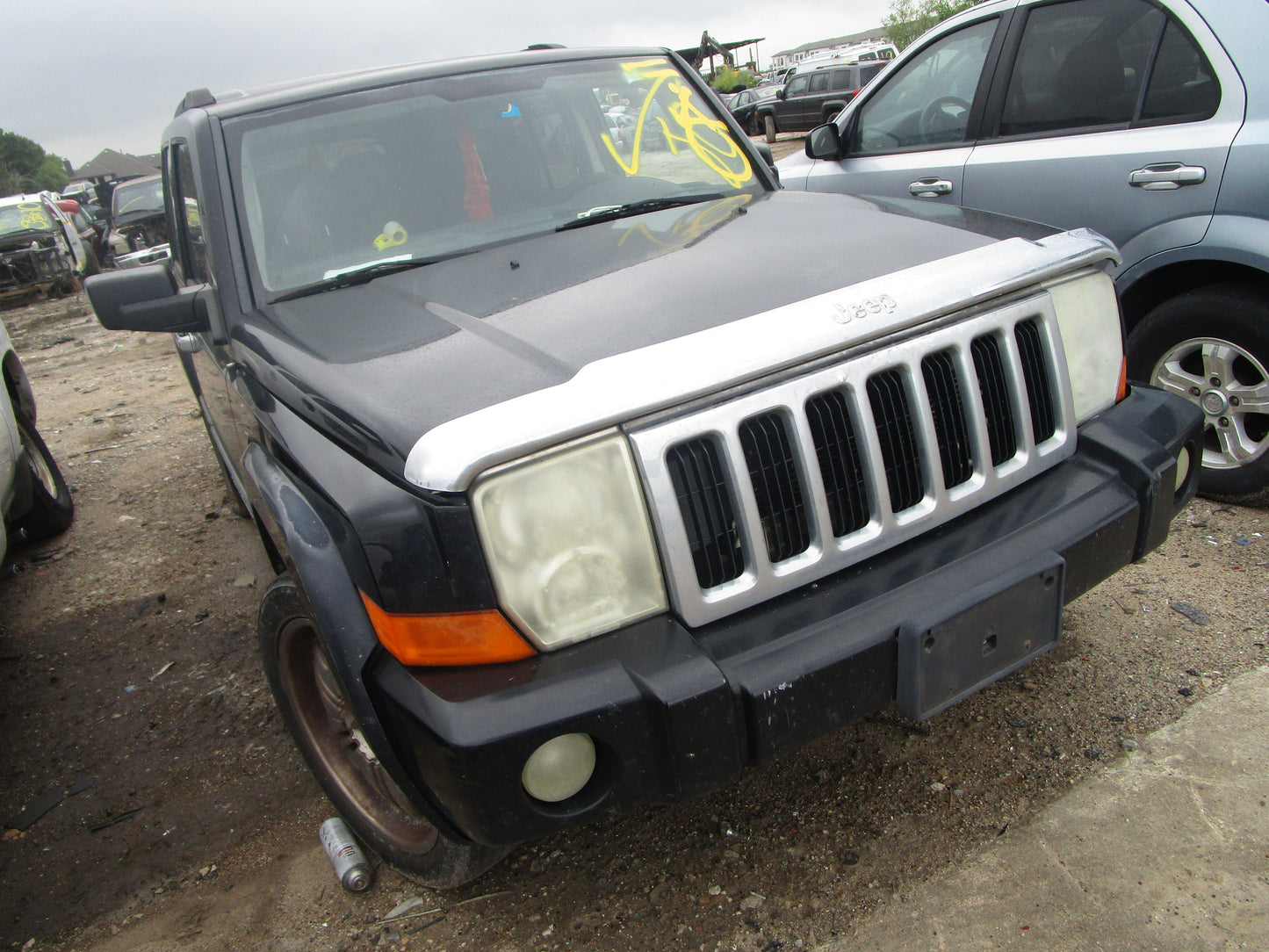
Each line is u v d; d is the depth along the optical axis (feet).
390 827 7.10
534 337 5.86
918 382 5.91
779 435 5.56
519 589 5.08
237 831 8.12
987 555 5.87
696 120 10.37
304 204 8.34
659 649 5.21
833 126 13.92
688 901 6.53
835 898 6.37
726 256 6.97
